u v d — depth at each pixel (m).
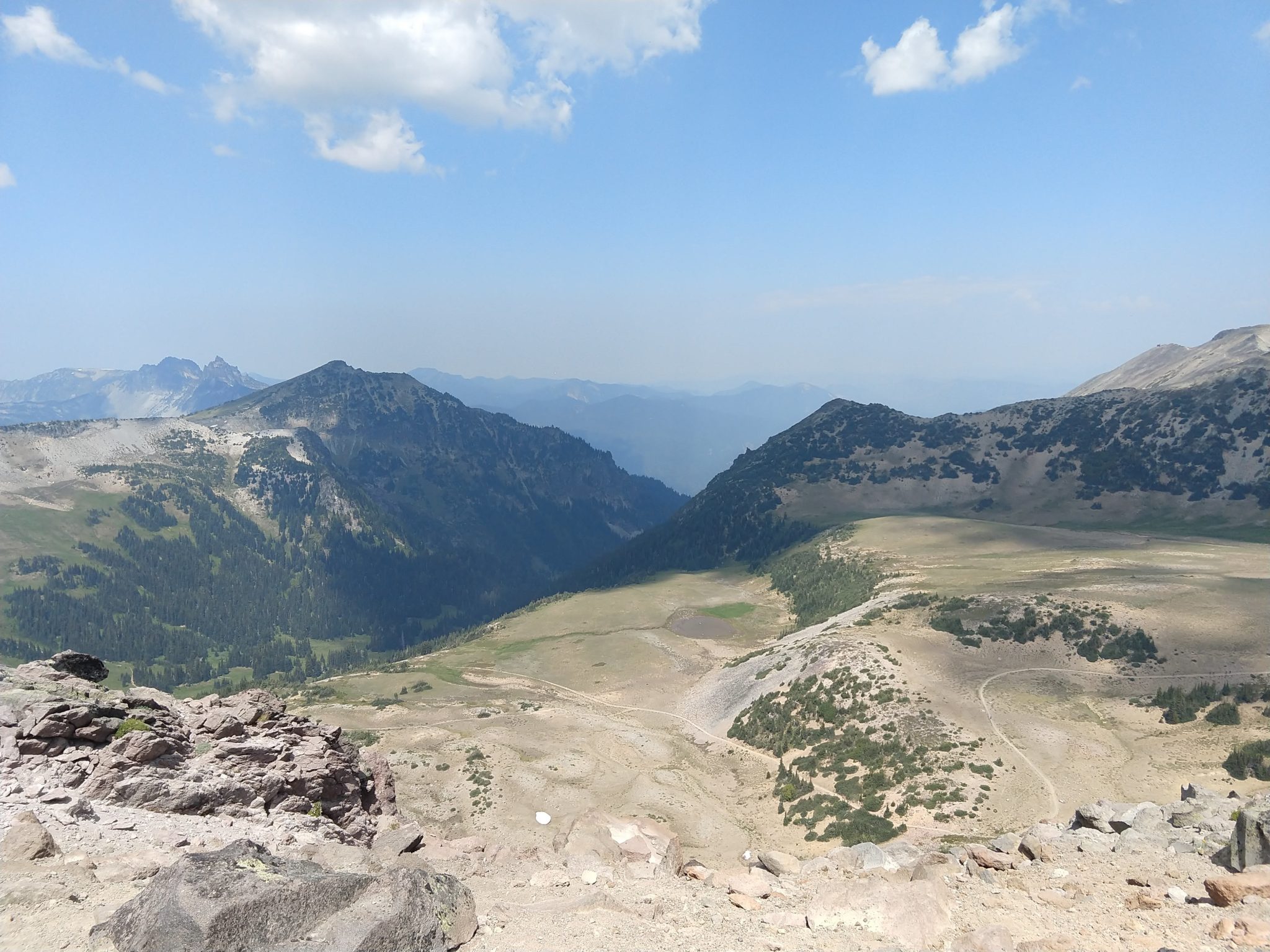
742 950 13.55
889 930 14.62
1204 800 26.53
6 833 16.11
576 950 13.52
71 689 25.80
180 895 11.88
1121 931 14.26
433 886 13.86
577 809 81.44
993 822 63.03
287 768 26.42
